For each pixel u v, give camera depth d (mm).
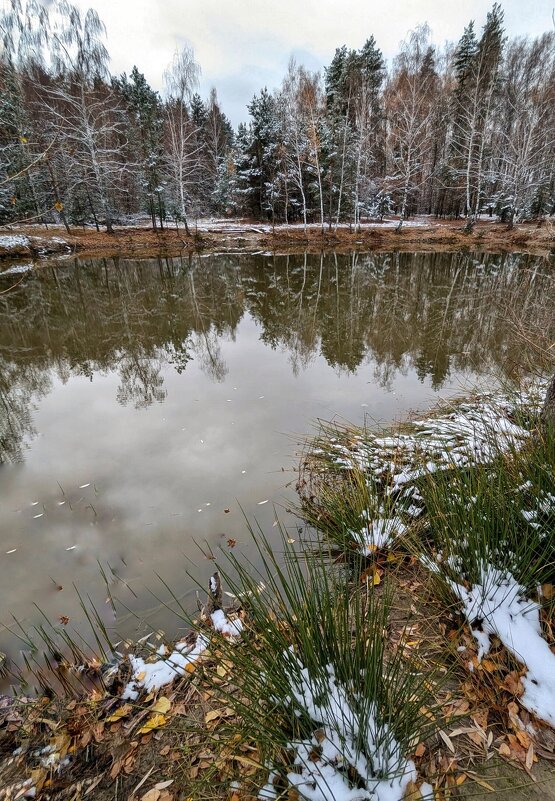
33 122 19203
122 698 1783
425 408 4914
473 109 23906
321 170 24297
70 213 22344
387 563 2436
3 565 2756
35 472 3896
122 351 7738
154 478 3730
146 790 1415
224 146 36406
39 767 1540
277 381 6043
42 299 11906
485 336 7570
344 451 3766
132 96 32312
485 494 2248
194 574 2592
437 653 1769
